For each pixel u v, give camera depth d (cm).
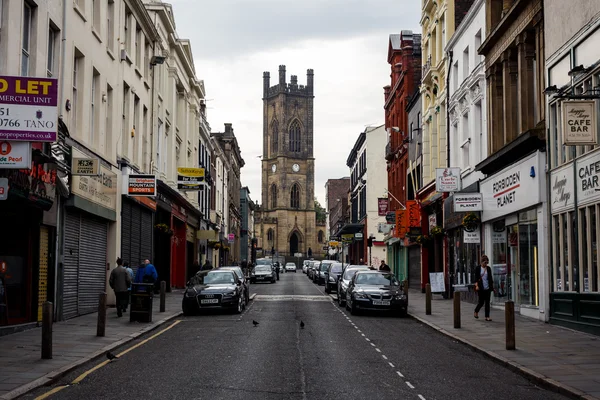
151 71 3284
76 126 2108
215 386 1009
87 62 2164
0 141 1294
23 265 1698
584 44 1712
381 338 1675
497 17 2519
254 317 2245
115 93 2544
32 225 1717
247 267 7238
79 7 2119
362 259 6612
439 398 941
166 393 955
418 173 4056
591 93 1655
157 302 2855
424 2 3781
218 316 2288
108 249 2486
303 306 2798
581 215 1719
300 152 14038
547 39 1952
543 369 1149
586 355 1314
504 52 2361
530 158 2053
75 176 1964
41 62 1725
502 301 2444
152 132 3297
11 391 928
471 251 2864
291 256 13688
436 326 1900
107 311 2306
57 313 1900
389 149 5103
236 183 9125
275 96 14025
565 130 1526
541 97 2038
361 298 2331
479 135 2761
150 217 3228
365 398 930
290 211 13812
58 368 1122
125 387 1002
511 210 2252
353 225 6744
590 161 1653
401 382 1060
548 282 1944
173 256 4172
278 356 1328
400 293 2350
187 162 4406
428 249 3909
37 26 1700
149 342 1552
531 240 2109
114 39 2531
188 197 4628
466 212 2772
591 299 1656
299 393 959
